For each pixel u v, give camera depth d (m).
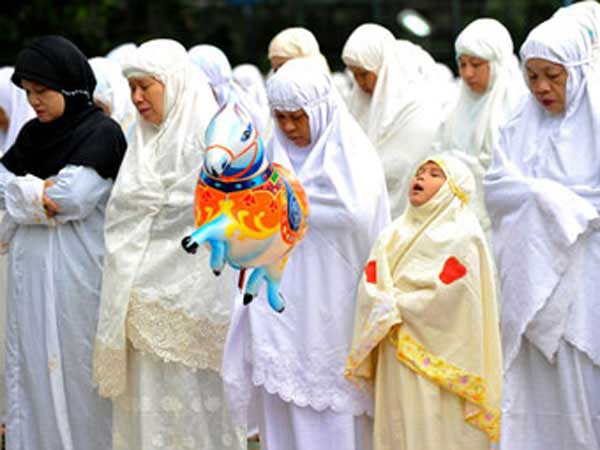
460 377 15.55
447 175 15.85
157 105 17.41
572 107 16.30
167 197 17.22
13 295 18.06
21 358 18.03
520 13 57.38
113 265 17.16
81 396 17.78
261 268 13.73
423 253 15.77
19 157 18.11
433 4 62.38
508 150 16.86
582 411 15.88
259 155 13.10
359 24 59.19
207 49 23.50
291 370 16.36
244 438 17.23
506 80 21.44
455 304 15.53
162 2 45.41
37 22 42.47
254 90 27.20
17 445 18.06
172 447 17.33
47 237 17.81
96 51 42.91
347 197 16.25
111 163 17.78
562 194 15.72
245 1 53.66
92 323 17.75
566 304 15.78
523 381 16.20
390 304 15.59
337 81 29.78
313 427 16.41
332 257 16.36
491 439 15.70
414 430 15.63
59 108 17.77
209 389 17.31
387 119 22.12
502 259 16.17
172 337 17.08
